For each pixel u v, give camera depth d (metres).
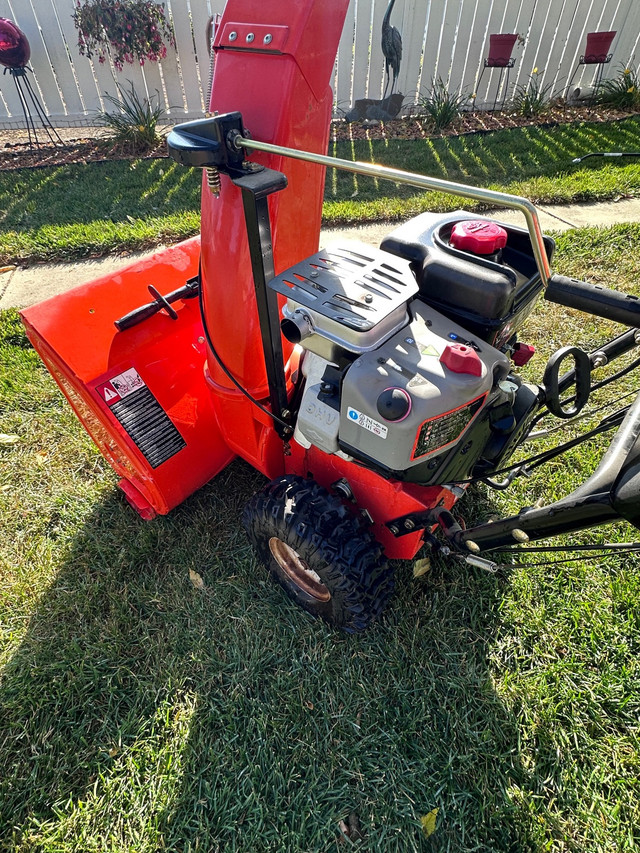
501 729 1.88
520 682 1.98
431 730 1.88
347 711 1.93
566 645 2.10
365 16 6.88
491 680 2.00
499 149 6.32
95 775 1.81
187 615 2.21
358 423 1.50
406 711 1.93
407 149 6.43
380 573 1.88
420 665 2.04
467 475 1.87
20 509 2.62
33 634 2.17
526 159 6.02
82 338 2.02
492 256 1.59
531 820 1.69
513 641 2.11
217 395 2.04
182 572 2.36
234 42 1.52
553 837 1.68
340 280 1.54
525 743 1.86
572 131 6.75
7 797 1.76
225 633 2.15
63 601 2.26
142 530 2.49
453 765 1.81
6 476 2.77
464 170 5.81
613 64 7.88
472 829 1.69
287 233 1.76
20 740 1.89
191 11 6.80
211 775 1.79
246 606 2.24
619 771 1.80
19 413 3.08
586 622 2.15
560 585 2.27
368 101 7.46
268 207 1.55
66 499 2.65
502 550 1.67
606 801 1.74
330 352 1.57
